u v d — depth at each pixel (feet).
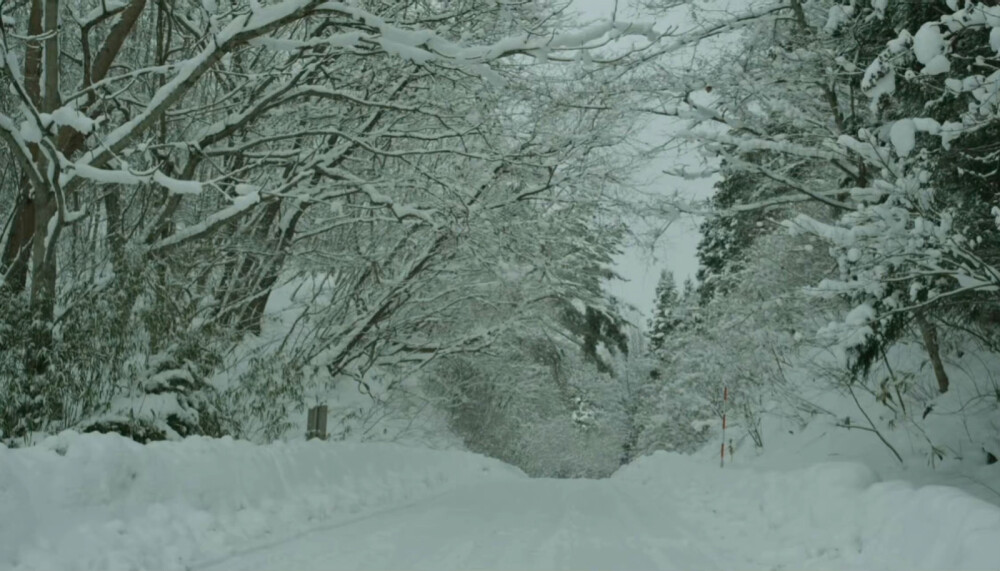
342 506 31.96
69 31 52.08
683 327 134.72
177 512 23.12
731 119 47.26
